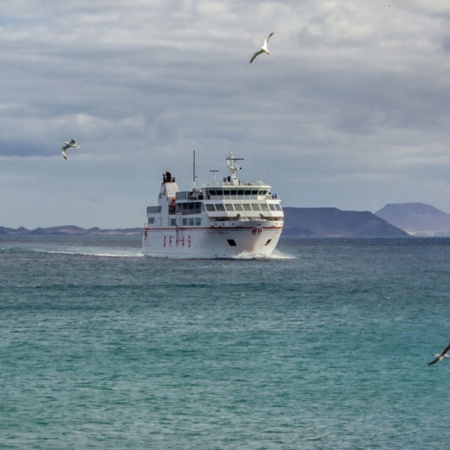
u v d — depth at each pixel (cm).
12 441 5225
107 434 5369
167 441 5234
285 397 6262
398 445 5147
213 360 7688
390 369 7275
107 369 7262
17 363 7525
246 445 5166
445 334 9381
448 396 6291
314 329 9781
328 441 5228
